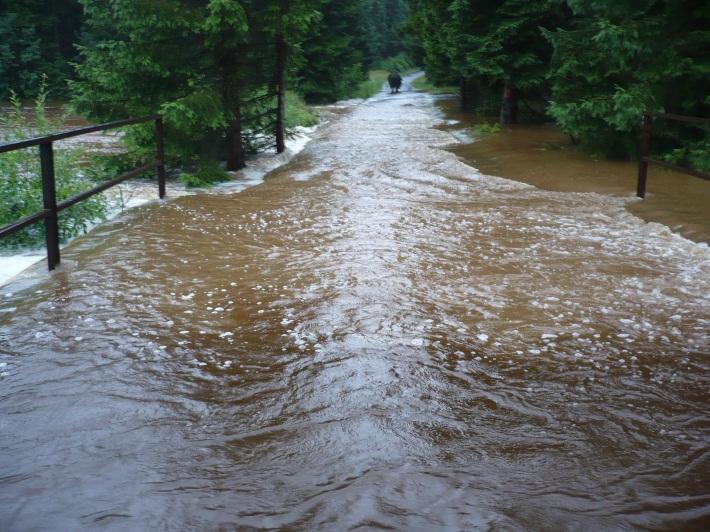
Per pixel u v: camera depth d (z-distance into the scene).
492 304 5.43
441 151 15.28
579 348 4.61
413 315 5.17
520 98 22.56
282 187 11.09
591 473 3.17
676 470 3.19
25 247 7.43
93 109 11.83
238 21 11.75
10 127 9.91
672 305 5.42
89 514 2.85
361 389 4.00
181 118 10.87
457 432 3.54
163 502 2.94
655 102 11.38
